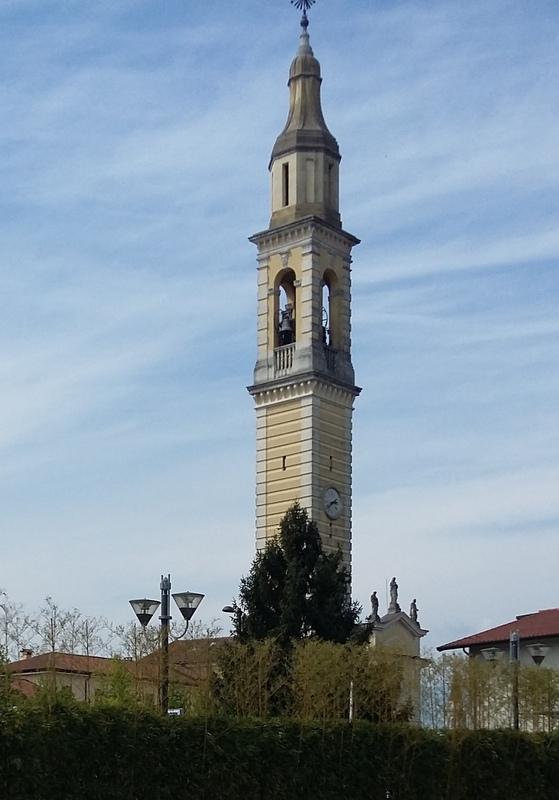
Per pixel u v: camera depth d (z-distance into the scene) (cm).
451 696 5988
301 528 7162
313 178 9131
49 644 5488
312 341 8706
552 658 9000
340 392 8819
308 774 5003
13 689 4541
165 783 4444
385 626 8812
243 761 4753
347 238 9156
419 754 5491
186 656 6369
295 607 6762
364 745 5272
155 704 5619
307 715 5600
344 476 8762
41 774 4006
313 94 9394
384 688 6025
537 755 5997
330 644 6078
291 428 8669
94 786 4184
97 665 6400
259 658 5897
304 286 8844
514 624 9656
